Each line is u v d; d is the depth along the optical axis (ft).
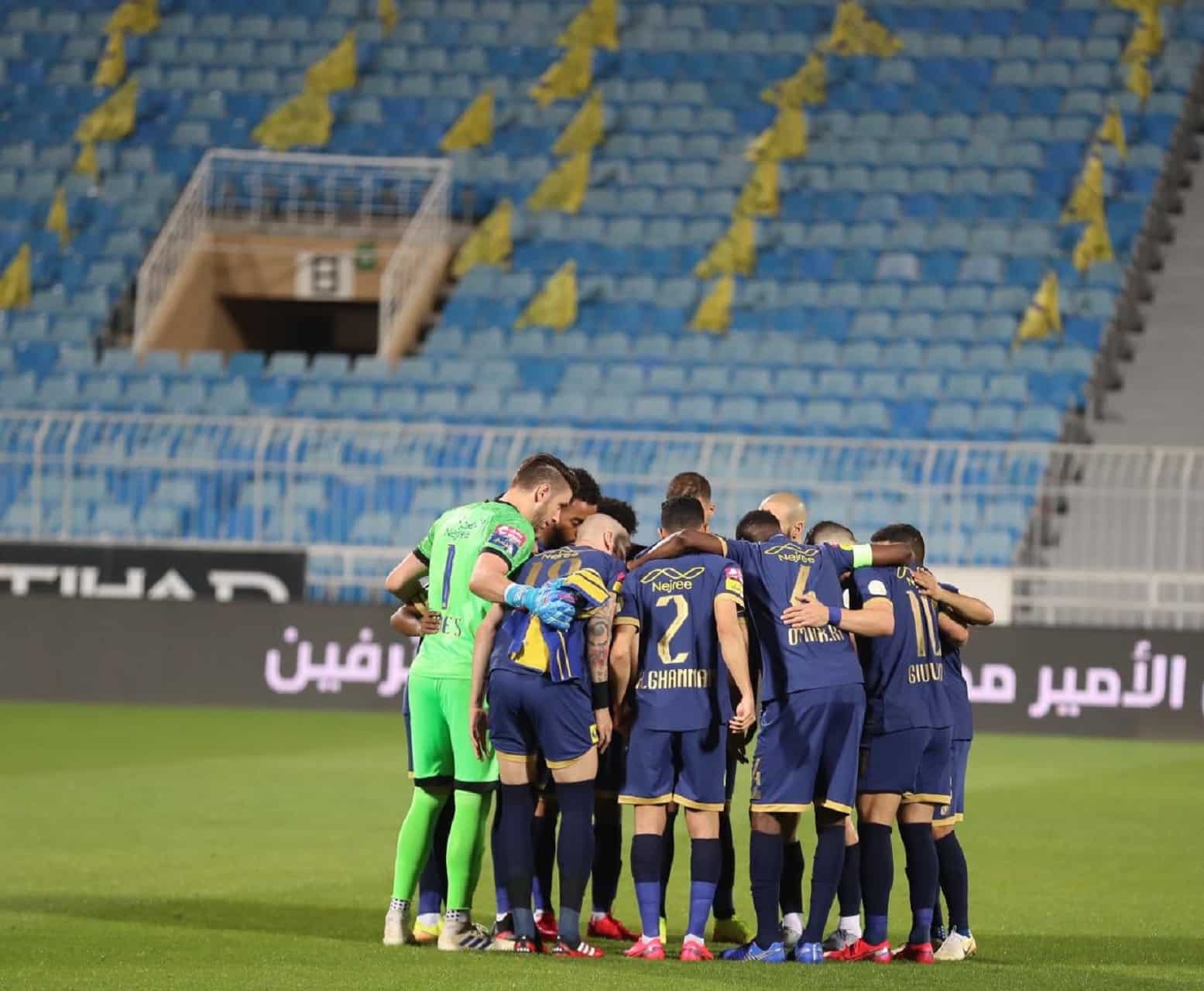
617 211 346.95
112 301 332.60
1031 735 227.40
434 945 91.25
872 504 265.34
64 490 257.96
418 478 262.88
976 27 380.37
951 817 92.68
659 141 360.69
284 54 382.63
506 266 334.24
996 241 331.98
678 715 89.25
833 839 89.45
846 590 94.94
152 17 387.96
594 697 89.35
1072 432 282.15
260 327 366.63
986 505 261.24
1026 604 236.22
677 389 301.43
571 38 380.17
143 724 217.56
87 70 380.17
